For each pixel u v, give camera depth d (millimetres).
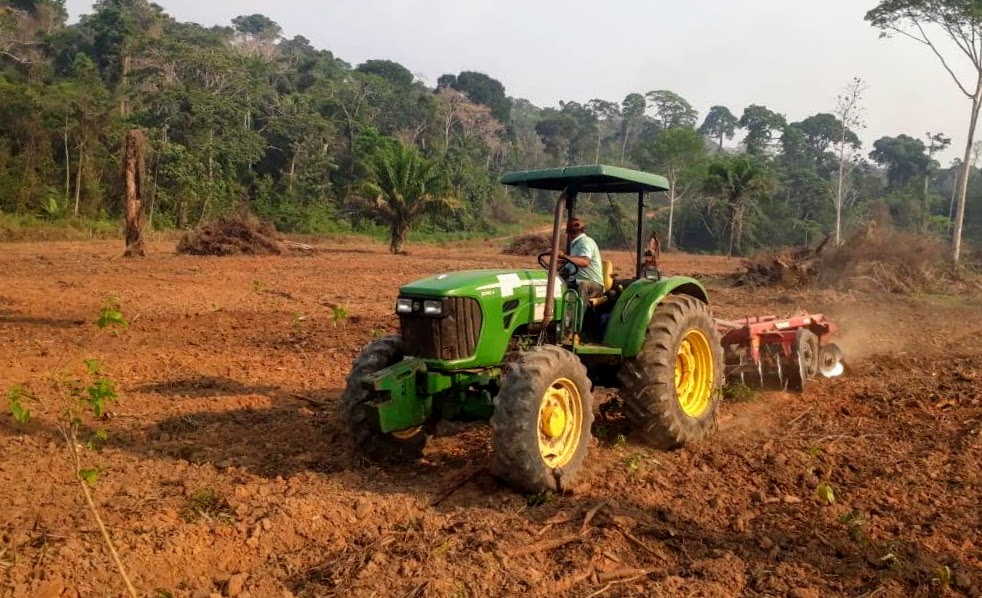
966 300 18750
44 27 71438
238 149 54750
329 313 14000
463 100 90938
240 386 8320
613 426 6965
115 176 48062
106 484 5289
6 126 45000
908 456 6180
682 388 6707
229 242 29359
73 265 21953
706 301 7438
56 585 3869
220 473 5602
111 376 8633
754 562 4402
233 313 13617
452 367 5562
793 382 8156
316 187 60094
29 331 11164
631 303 6324
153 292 16062
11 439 6156
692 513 5070
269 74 75062
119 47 65375
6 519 4648
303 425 6789
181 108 53625
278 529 4625
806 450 6316
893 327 13547
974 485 5508
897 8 29234
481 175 76250
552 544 4547
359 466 5816
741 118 96188
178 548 4316
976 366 9414
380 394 5461
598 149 96750
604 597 4023
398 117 80750
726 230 65938
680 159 70062
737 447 6430
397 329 12164
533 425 5113
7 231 36750
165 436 6445
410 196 37000
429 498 5211
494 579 4133
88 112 46812
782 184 80188
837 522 4918
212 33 82062
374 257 32156
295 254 30781
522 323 5922
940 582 4105
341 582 4031
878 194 84625
